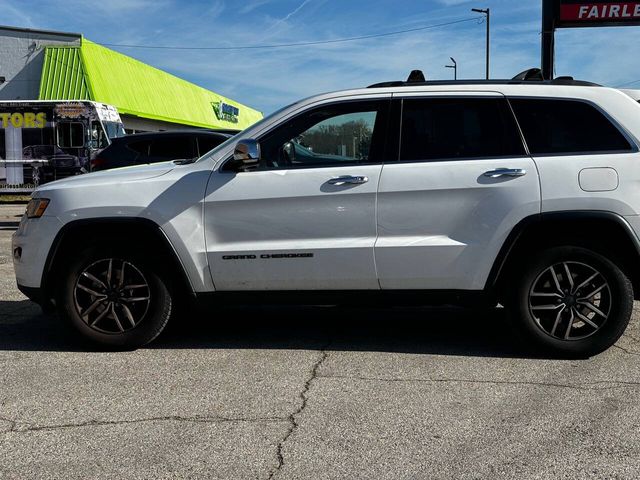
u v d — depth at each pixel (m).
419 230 4.69
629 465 3.14
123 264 4.95
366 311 6.36
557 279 4.68
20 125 18.52
